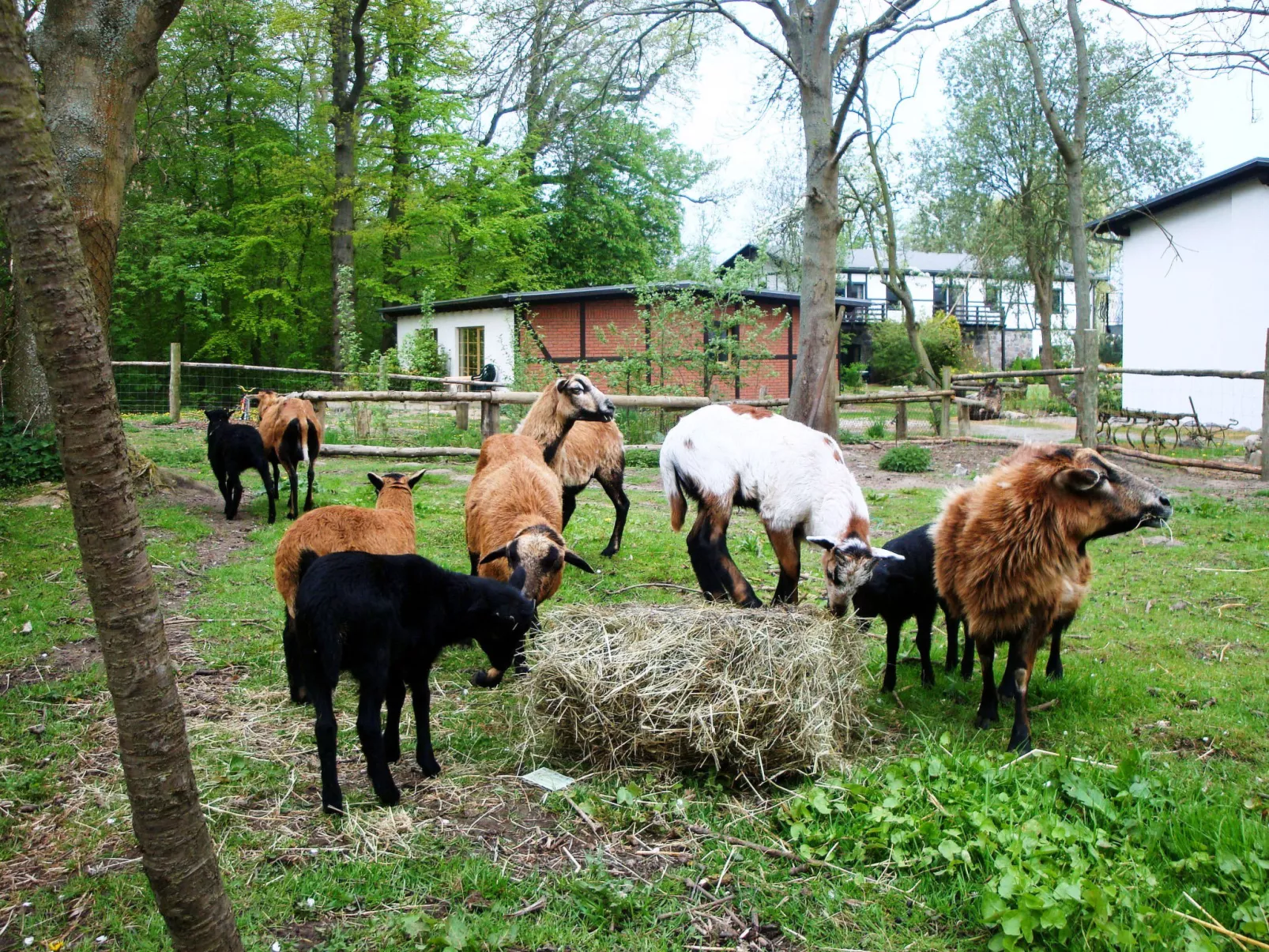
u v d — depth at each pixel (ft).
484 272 105.81
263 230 97.76
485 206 103.91
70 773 12.66
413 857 10.72
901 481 41.52
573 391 23.32
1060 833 10.53
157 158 100.83
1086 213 95.35
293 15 86.58
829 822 11.53
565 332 84.07
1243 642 19.13
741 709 12.36
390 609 11.75
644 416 54.44
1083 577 15.71
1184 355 73.41
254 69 102.22
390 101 98.07
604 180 118.93
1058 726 15.06
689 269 72.28
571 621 14.19
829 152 42.75
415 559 12.50
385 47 92.17
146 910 9.64
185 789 6.55
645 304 65.21
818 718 12.96
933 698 16.61
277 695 15.57
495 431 46.06
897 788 11.85
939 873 10.39
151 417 60.18
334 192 94.68
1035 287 110.42
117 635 6.16
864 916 9.78
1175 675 17.25
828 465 18.11
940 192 109.60
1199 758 13.67
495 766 13.24
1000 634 14.70
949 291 143.02
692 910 9.84
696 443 19.54
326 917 9.61
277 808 11.78
